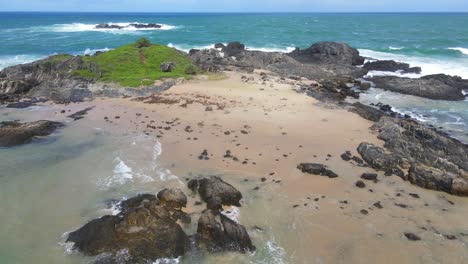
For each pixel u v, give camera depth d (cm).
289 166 2331
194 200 1936
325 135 2841
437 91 4197
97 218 1770
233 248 1576
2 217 1816
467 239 1684
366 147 2506
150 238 1569
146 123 3072
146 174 2216
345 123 3114
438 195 2044
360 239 1672
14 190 2061
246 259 1539
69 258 1533
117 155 2477
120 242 1554
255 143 2670
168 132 2870
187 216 1778
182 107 3459
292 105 3562
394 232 1723
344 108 3519
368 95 4244
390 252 1597
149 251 1527
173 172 2238
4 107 3562
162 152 2516
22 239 1658
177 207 1862
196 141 2692
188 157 2434
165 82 4181
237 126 2994
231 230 1616
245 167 2309
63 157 2467
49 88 4028
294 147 2616
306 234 1698
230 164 2342
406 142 2634
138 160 2398
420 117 3503
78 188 2077
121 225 1616
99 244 1552
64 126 3030
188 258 1538
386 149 2591
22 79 4203
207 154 2475
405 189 2095
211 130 2905
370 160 2384
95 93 3900
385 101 4016
